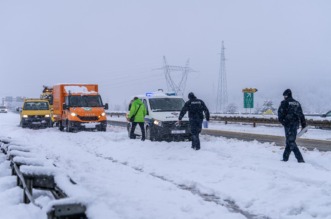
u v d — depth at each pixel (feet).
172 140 55.67
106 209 15.38
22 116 98.63
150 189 26.09
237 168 32.78
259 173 30.19
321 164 35.35
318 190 24.12
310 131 81.66
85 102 81.66
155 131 55.26
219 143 52.03
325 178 27.73
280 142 57.31
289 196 23.79
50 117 100.22
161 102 59.47
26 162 24.82
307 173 29.84
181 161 37.91
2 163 34.19
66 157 41.32
